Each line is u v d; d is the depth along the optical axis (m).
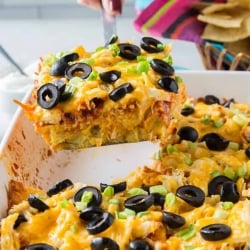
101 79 0.57
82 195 0.55
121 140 0.59
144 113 0.57
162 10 0.81
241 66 0.77
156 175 0.59
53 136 0.58
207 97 0.70
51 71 0.59
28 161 0.63
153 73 0.58
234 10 0.80
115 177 0.65
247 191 0.56
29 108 0.58
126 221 0.52
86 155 0.67
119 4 0.74
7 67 0.83
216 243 0.51
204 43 0.79
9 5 1.12
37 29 1.04
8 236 0.52
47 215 0.54
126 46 0.61
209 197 0.57
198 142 0.63
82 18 1.08
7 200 0.58
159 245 0.51
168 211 0.54
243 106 0.68
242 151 0.62
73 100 0.56
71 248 0.51
